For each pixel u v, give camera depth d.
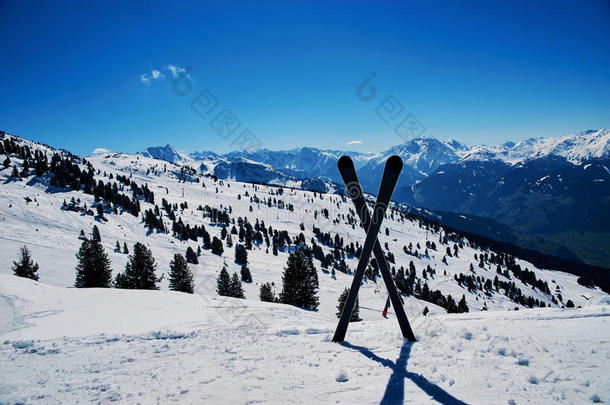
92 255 37.34
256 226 156.75
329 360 5.09
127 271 39.25
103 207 123.06
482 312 8.35
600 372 3.86
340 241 155.12
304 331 7.57
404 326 6.02
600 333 5.43
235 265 97.06
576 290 168.38
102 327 8.85
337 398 3.65
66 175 142.88
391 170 5.79
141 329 8.48
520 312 7.73
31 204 102.12
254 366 4.91
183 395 3.93
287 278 31.56
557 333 5.61
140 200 170.75
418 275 143.62
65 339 7.12
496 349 4.99
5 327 9.23
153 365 5.20
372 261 97.75
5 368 5.22
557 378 3.82
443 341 5.73
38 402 3.91
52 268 59.94
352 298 6.30
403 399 3.54
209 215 167.25
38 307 11.64
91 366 5.23
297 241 144.12
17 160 157.00
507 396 3.47
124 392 4.11
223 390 4.02
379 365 4.71
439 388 3.78
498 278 157.62
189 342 6.82
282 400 3.66
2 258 61.66
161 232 115.69
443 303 90.69
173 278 42.84
